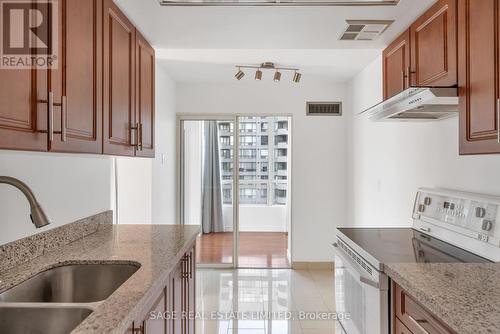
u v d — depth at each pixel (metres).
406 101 1.77
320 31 2.12
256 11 1.86
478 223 1.73
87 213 2.16
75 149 1.33
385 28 2.07
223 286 3.88
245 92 4.53
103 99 1.58
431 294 1.14
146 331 1.26
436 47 1.72
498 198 1.67
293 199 4.55
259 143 6.21
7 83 0.96
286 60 3.60
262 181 6.23
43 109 1.12
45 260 1.59
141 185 3.59
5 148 0.97
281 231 6.22
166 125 4.10
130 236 2.11
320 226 4.55
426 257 1.66
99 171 2.33
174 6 1.79
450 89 1.52
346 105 4.52
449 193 2.05
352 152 4.28
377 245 1.93
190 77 4.27
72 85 1.30
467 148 1.45
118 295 1.14
